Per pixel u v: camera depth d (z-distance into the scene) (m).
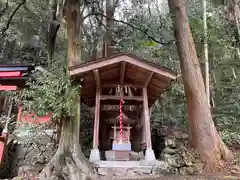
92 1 7.20
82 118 7.86
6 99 6.41
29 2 8.66
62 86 4.34
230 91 9.72
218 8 9.80
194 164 4.38
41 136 5.46
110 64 4.84
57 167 4.07
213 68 10.05
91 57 9.48
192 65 5.44
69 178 3.87
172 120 8.16
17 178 4.15
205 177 3.96
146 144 5.01
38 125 5.27
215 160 4.50
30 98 5.11
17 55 10.52
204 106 5.06
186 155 4.54
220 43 8.45
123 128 5.39
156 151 6.65
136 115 6.89
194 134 4.94
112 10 8.73
